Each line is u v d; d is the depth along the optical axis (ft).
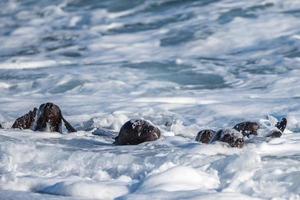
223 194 74.43
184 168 82.64
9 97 180.34
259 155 95.20
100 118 138.62
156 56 222.48
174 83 190.08
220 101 161.89
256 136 114.52
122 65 214.28
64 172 92.99
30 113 129.70
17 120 129.18
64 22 285.64
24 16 302.45
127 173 89.71
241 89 177.06
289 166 87.15
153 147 109.19
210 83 187.93
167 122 138.51
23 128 128.88
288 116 133.80
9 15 307.37
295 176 81.15
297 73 186.91
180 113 148.25
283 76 185.06
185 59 214.48
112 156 96.68
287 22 237.66
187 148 104.83
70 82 194.49
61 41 259.60
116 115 139.13
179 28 249.14
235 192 77.56
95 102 165.68
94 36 259.60
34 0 319.47
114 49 239.09
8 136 118.52
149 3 282.56
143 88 185.06
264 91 171.22
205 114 145.69
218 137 106.01
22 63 225.56
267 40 223.71
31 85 196.85
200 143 109.50
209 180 81.87
